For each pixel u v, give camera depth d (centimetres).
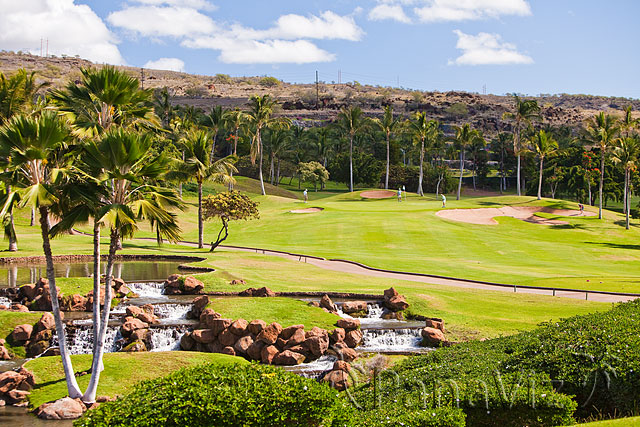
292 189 13888
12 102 4441
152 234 7044
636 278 4288
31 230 6581
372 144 16250
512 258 5653
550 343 1548
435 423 1145
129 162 1853
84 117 2959
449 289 3700
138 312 3003
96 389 2027
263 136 13800
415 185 14125
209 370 1210
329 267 4716
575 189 12150
